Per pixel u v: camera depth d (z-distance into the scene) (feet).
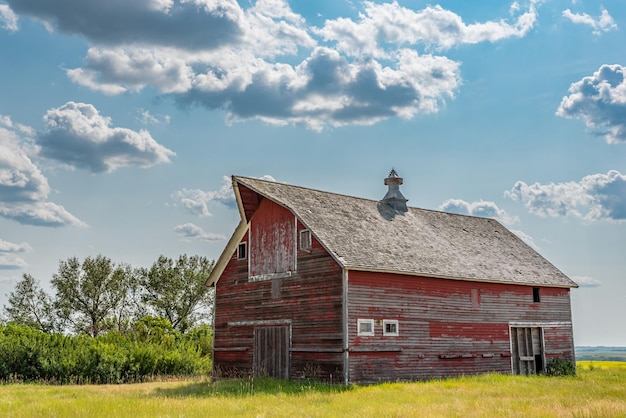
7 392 82.94
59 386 96.07
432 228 118.32
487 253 117.80
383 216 113.19
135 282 214.90
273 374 97.86
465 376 99.14
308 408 60.34
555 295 119.34
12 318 197.36
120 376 112.06
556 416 53.98
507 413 55.93
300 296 95.81
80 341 120.26
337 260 89.76
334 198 111.55
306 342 93.50
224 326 108.78
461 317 102.83
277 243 101.65
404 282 96.43
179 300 216.95
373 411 57.67
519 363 110.83
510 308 110.83
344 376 87.10
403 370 93.35
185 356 127.34
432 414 55.36
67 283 202.80
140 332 165.27
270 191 102.89
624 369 136.98
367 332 90.43
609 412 55.06
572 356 119.44
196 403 64.08
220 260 111.14
